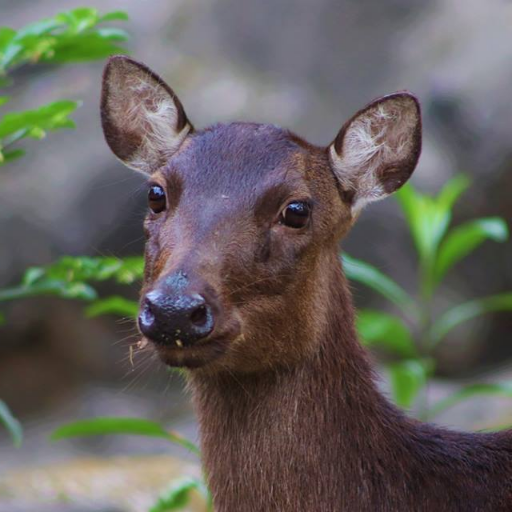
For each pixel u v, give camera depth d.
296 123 18.23
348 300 8.29
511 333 18.33
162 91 8.61
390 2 19.28
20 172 18.16
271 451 7.88
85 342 18.64
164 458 14.63
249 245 7.50
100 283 17.62
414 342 17.31
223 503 8.03
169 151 8.62
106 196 17.55
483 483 8.18
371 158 8.41
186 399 17.86
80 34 9.58
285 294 7.68
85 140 18.25
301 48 19.16
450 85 17.91
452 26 18.89
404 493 8.03
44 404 18.44
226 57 19.27
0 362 18.50
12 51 9.34
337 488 7.94
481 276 17.91
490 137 17.52
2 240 17.62
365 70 18.84
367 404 8.14
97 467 14.01
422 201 11.55
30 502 12.12
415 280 17.44
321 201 8.03
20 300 18.00
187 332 7.00
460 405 15.70
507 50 18.19
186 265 7.20
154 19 19.95
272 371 7.87
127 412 17.81
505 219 17.75
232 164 7.79
